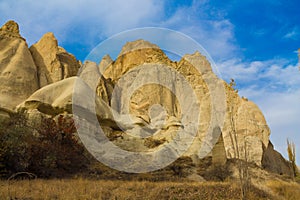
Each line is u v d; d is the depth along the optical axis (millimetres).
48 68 36344
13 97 29938
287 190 17125
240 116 31281
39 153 18078
